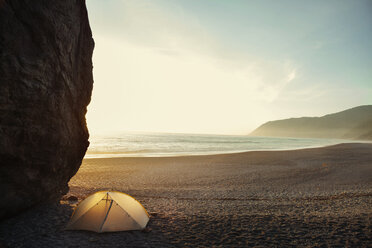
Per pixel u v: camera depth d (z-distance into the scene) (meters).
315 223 6.77
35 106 6.21
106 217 6.09
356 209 8.45
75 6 7.62
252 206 9.02
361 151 42.41
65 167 8.52
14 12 5.29
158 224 6.63
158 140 81.69
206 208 8.56
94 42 9.66
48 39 6.34
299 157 30.34
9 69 5.21
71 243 5.27
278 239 5.67
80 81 8.66
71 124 8.29
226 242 5.48
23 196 6.52
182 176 16.25
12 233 5.58
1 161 5.58
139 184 13.52
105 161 22.70
